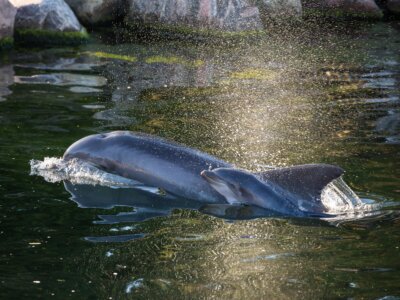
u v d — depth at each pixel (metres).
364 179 19.98
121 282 14.28
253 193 18.70
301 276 14.59
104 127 24.34
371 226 17.17
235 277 14.55
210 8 39.44
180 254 15.69
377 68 33.72
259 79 31.58
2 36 35.81
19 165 20.97
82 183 20.09
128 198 19.23
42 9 37.38
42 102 27.08
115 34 39.69
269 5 42.22
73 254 15.56
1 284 14.10
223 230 17.11
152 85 30.14
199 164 20.12
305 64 34.22
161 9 40.53
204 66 33.56
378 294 13.79
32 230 16.81
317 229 17.11
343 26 42.88
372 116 26.28
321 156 21.88
